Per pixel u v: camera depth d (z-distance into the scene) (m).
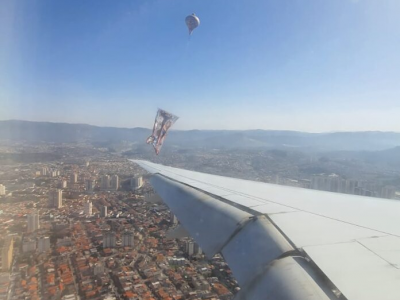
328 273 2.13
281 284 2.06
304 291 1.93
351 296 1.86
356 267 2.23
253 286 2.24
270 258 2.52
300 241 2.75
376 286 1.96
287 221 3.40
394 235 3.05
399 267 2.24
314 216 3.73
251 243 2.90
